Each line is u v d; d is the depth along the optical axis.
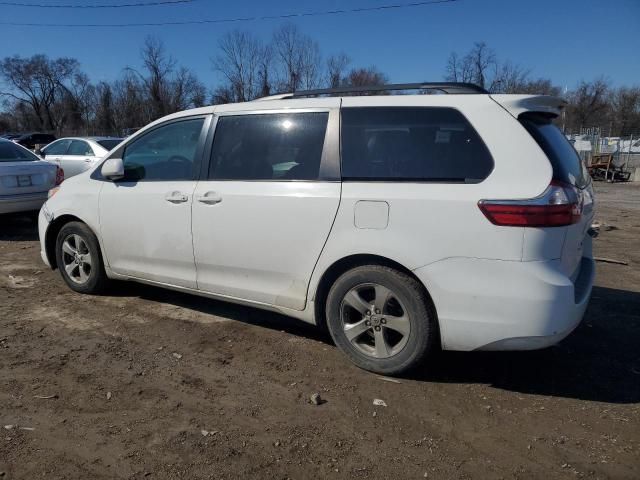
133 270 4.70
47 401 3.18
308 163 3.72
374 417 3.08
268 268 3.87
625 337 4.33
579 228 3.33
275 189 3.78
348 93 3.83
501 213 3.05
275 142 3.89
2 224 9.40
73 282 5.18
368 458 2.71
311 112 3.79
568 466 2.67
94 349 3.93
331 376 3.57
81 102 71.50
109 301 4.98
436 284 3.22
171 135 4.45
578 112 53.00
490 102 3.31
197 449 2.74
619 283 5.93
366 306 3.53
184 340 4.12
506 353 3.98
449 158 3.31
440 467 2.65
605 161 26.70
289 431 2.93
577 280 3.52
